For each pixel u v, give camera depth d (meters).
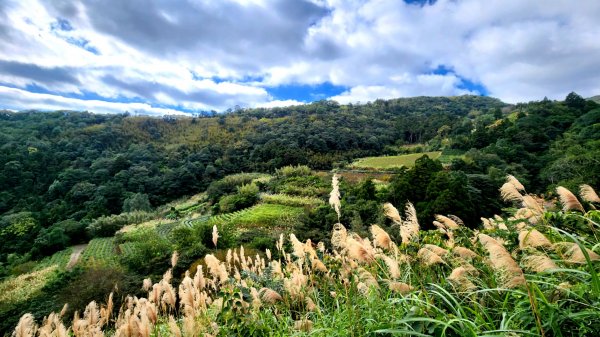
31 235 47.03
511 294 2.69
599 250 2.82
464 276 2.63
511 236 3.89
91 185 61.91
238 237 27.34
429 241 5.21
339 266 4.57
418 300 2.62
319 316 3.88
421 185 29.91
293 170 61.72
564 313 2.09
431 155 60.84
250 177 64.62
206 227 23.78
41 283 24.89
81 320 4.83
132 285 15.52
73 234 47.19
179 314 5.61
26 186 61.53
